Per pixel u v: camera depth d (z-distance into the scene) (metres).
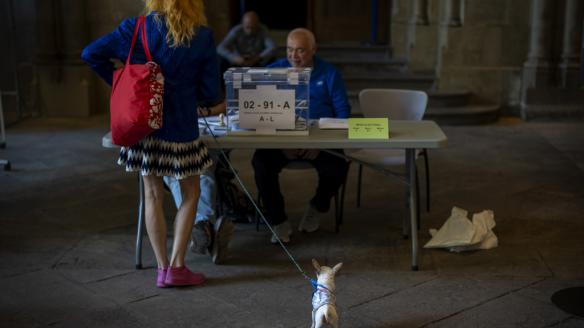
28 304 3.58
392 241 4.54
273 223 4.46
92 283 3.85
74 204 5.34
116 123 3.36
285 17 10.90
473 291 3.74
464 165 6.56
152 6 3.49
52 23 8.84
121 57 3.52
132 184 5.90
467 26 8.98
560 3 8.70
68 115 9.05
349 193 5.65
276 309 3.54
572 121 8.81
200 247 4.15
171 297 3.68
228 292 3.74
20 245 4.44
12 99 8.73
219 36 9.54
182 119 3.53
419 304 3.58
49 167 6.43
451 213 4.75
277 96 3.86
